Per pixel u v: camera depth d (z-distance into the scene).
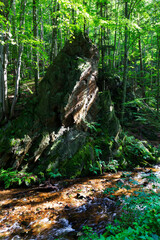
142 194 3.12
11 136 6.37
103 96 8.75
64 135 6.98
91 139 7.60
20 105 8.34
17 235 3.23
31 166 6.27
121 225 2.88
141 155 8.27
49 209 4.16
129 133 10.32
